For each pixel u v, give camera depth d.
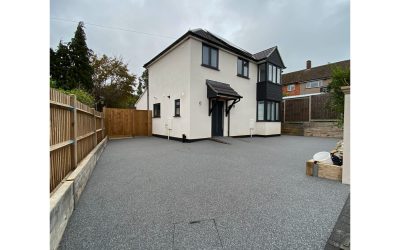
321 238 1.91
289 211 2.48
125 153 6.64
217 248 1.77
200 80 9.71
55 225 1.79
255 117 12.92
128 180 3.75
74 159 3.16
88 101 6.83
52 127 2.41
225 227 2.12
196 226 2.13
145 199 2.86
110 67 19.23
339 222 2.17
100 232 2.02
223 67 10.81
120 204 2.69
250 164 5.13
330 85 9.27
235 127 11.59
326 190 3.22
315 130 13.23
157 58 11.98
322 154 4.38
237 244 1.83
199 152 6.86
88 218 2.30
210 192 3.14
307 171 4.13
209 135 10.16
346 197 2.93
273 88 13.05
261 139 11.21
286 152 6.97
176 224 2.17
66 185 2.33
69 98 3.04
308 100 14.30
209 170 4.51
